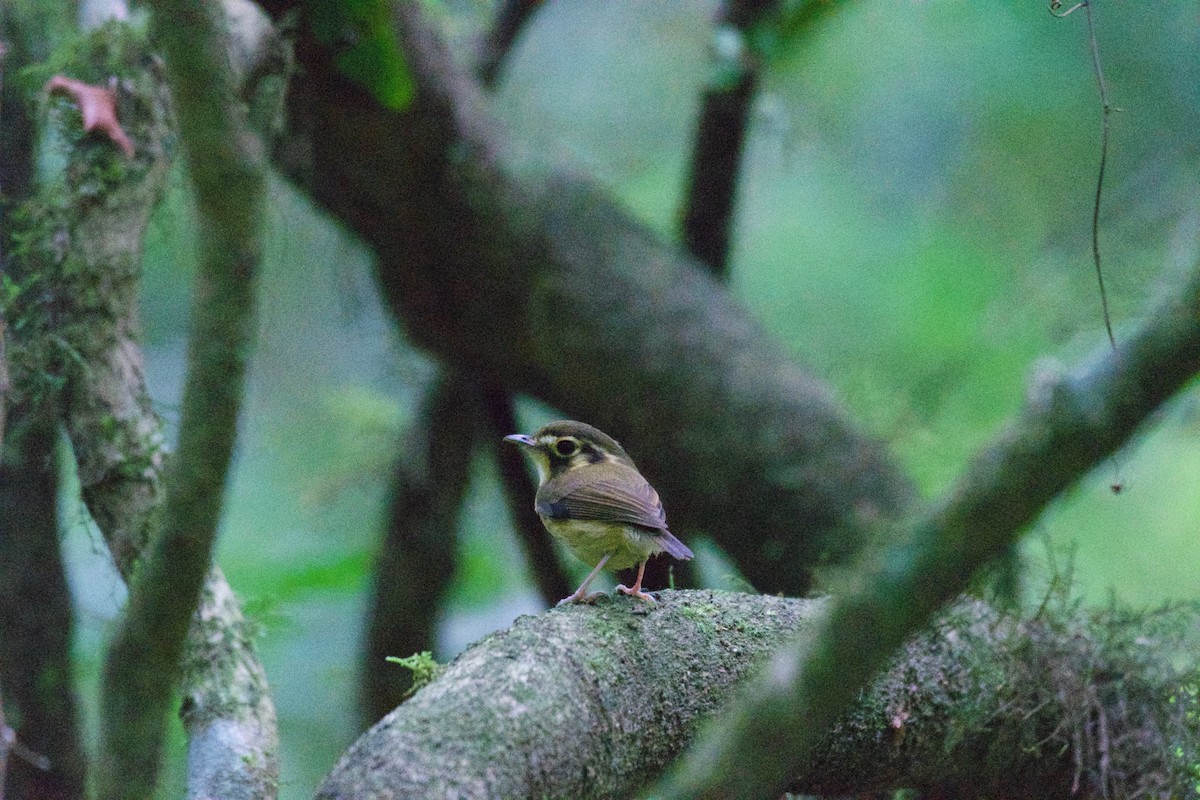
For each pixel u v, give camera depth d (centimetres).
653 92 1499
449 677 538
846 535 1038
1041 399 323
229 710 655
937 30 1442
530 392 1168
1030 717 715
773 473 1062
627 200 1441
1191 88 1427
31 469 877
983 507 328
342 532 1480
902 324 1488
